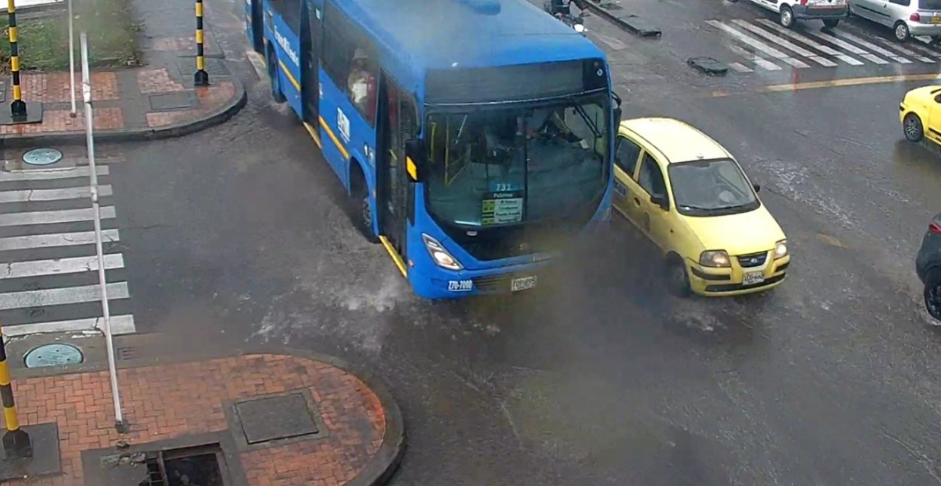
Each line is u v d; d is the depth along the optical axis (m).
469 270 12.40
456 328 12.82
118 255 13.96
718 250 13.30
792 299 13.97
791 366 12.49
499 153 11.97
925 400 11.97
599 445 10.91
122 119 17.83
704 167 14.18
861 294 14.17
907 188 17.69
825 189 17.47
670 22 26.97
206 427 10.38
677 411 11.54
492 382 11.85
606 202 12.90
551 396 11.66
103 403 10.62
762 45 25.56
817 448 11.05
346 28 14.48
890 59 25.08
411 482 10.20
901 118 20.00
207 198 15.69
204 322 12.60
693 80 22.64
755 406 11.70
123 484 9.52
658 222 14.02
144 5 24.00
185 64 20.59
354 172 14.81
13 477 9.48
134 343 12.07
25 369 11.09
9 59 19.95
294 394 10.98
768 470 10.69
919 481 10.63
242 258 14.08
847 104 21.78
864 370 12.48
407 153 11.62
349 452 10.20
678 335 12.99
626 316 13.33
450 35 12.36
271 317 12.80
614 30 25.98
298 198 15.84
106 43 21.12
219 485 9.93
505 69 11.70
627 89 21.72
